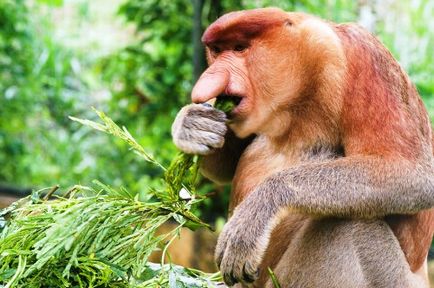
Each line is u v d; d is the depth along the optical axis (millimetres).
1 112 22359
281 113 7887
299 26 7707
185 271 8148
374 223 7598
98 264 7082
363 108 7621
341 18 20531
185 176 7719
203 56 17062
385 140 7570
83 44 25500
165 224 14969
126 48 20234
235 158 8867
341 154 7945
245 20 7609
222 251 7480
